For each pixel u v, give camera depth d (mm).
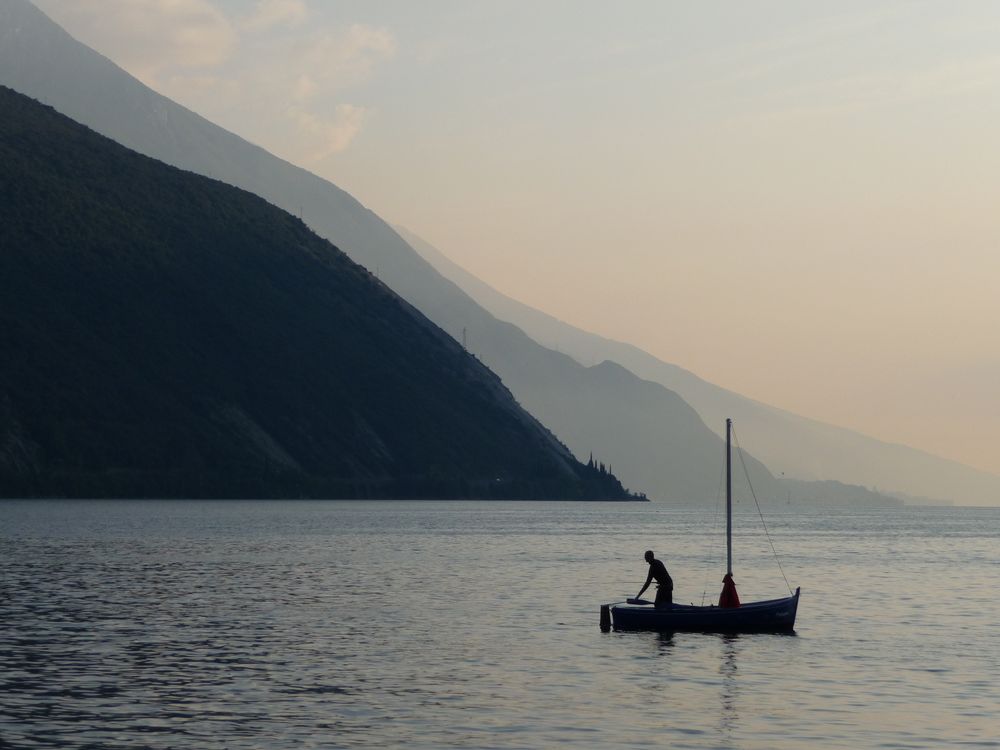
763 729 38656
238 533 165375
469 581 91875
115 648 53344
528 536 176875
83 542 137625
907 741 37188
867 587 93312
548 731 38000
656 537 187750
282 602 73500
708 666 50531
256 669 48312
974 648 56312
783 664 51281
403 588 84625
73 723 38469
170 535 156125
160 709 40562
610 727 38688
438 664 50062
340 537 160625
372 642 56219
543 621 65312
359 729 37969
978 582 99000
